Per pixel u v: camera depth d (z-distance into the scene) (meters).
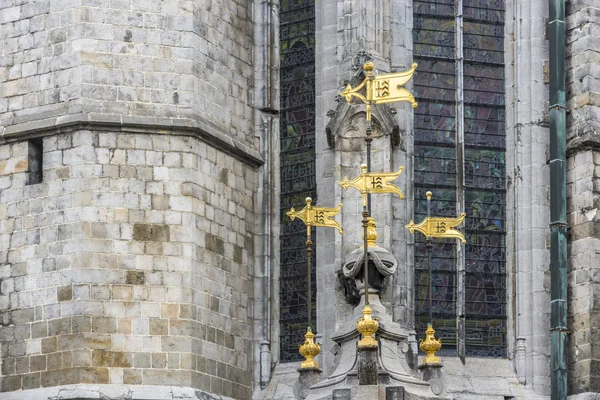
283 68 65.81
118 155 59.41
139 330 58.31
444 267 63.72
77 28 60.19
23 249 59.41
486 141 65.31
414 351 61.06
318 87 64.50
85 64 59.91
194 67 61.03
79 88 59.72
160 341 58.50
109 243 58.66
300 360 63.00
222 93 62.88
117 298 58.38
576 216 62.69
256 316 63.31
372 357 52.56
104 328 58.03
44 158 59.69
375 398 52.09
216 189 61.59
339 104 61.41
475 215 64.56
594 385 61.16
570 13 64.25
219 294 61.06
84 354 57.62
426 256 63.47
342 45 63.34
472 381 62.34
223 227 61.81
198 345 59.28
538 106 64.75
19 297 59.12
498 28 66.19
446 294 63.56
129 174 59.38
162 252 59.16
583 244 62.22
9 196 60.06
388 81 55.22
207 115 61.59
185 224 59.59
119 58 60.28
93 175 59.03
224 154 62.34
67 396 57.03
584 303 61.81
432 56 65.31
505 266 64.38
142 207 59.28
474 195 64.69
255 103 65.06
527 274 63.56
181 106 60.53
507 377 62.78
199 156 60.69
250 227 63.72
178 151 60.06
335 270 60.84
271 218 64.38
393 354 54.91
